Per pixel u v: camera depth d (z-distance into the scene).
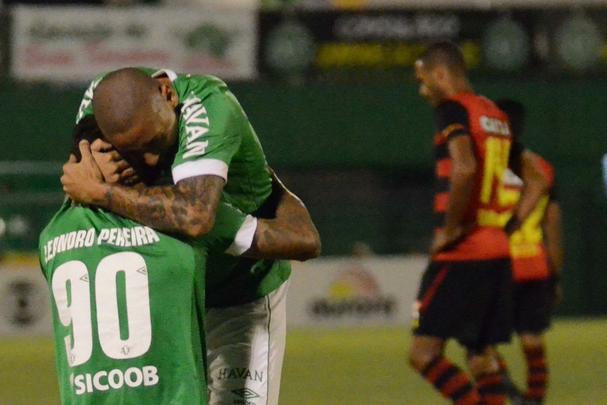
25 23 46.47
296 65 47.28
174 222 8.47
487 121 15.73
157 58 46.59
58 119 48.06
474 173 15.31
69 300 8.59
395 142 49.12
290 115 48.75
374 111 49.03
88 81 46.75
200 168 8.62
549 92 48.47
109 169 8.69
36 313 41.19
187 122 8.79
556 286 21.05
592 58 47.66
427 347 15.56
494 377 16.03
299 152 48.97
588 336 36.91
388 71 47.84
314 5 51.66
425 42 47.50
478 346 15.91
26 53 46.53
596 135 48.72
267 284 10.40
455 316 15.52
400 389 23.69
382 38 47.59
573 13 47.56
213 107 8.86
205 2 56.94
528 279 19.78
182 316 8.45
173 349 8.45
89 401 8.48
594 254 46.34
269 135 48.75
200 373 8.53
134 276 8.45
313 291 43.44
